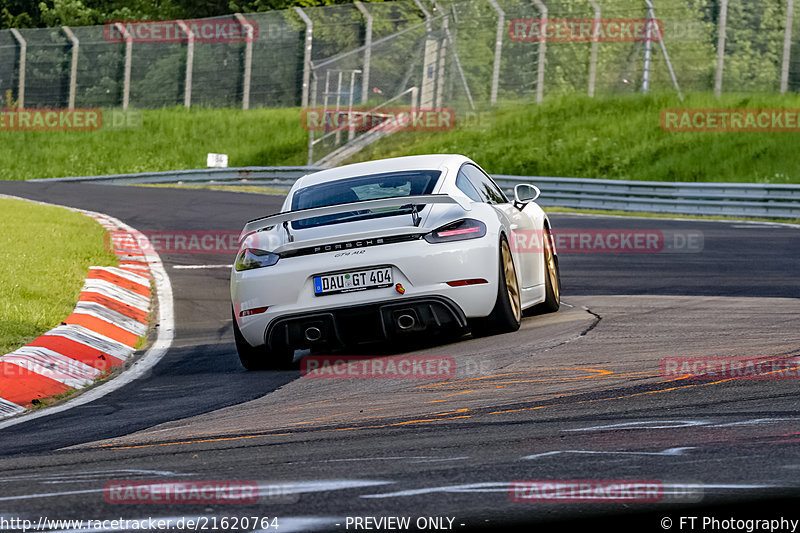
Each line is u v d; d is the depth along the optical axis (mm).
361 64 115688
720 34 102000
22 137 126938
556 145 100875
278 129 117062
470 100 110562
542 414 13500
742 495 8609
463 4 113812
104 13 167500
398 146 108938
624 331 21203
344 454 11680
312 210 20078
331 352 22609
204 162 115188
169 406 17734
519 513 8375
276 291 20250
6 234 44062
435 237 20141
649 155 95562
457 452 11305
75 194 76438
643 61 106312
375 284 19938
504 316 21188
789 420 11867
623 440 11328
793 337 18875
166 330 29000
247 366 21594
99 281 34625
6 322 26922
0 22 169000
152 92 127438
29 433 16344
